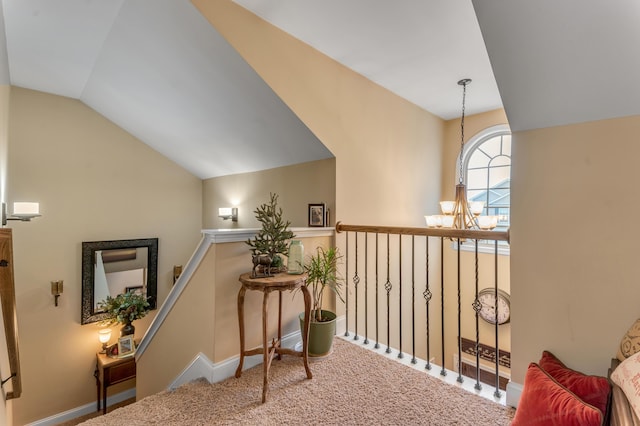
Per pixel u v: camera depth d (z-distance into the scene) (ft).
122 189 14.44
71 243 13.09
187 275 7.48
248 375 6.84
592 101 5.07
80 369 13.33
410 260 12.78
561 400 4.21
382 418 5.42
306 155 10.22
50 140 12.60
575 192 5.42
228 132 10.98
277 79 8.04
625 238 4.98
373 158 10.93
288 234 6.95
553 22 4.50
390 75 10.41
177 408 5.75
